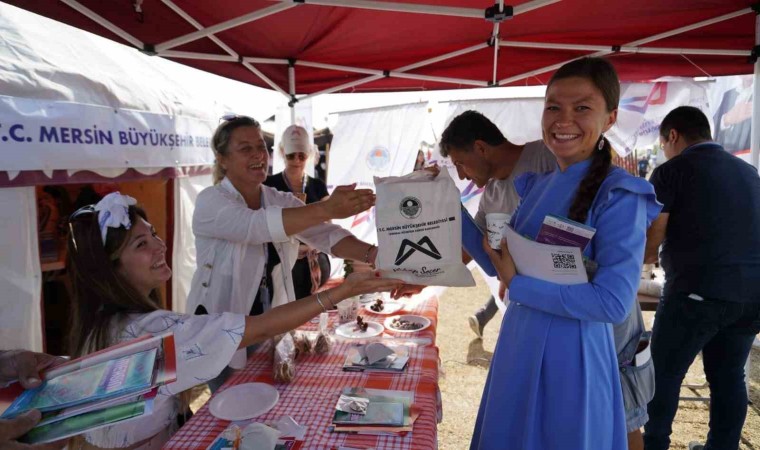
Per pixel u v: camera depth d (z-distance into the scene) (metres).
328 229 2.19
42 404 0.79
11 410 0.78
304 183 3.35
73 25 2.07
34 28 2.99
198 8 2.15
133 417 0.75
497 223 1.48
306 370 1.75
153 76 4.09
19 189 2.69
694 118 2.38
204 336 1.19
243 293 2.01
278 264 2.18
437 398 1.68
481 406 1.51
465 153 2.11
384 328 2.23
